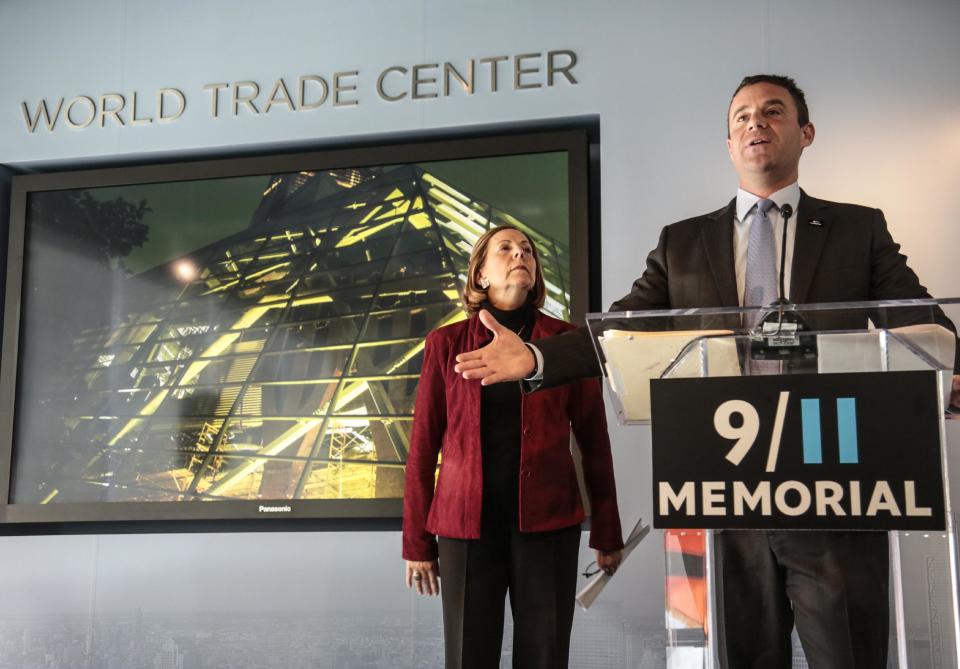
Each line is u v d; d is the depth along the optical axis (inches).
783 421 59.7
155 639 146.3
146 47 161.6
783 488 59.1
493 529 97.1
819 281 91.5
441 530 98.5
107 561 149.6
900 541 57.4
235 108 156.8
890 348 60.2
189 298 153.7
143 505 148.6
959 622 55.8
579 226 142.4
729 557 60.8
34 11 165.8
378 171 150.9
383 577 141.9
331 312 148.5
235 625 144.6
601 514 105.0
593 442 105.6
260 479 146.2
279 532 146.0
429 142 153.9
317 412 146.2
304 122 154.4
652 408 62.0
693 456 60.9
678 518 60.7
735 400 60.7
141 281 155.6
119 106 160.7
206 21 160.2
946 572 56.3
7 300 158.1
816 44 139.9
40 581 150.6
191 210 155.8
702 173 140.4
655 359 64.3
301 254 151.2
